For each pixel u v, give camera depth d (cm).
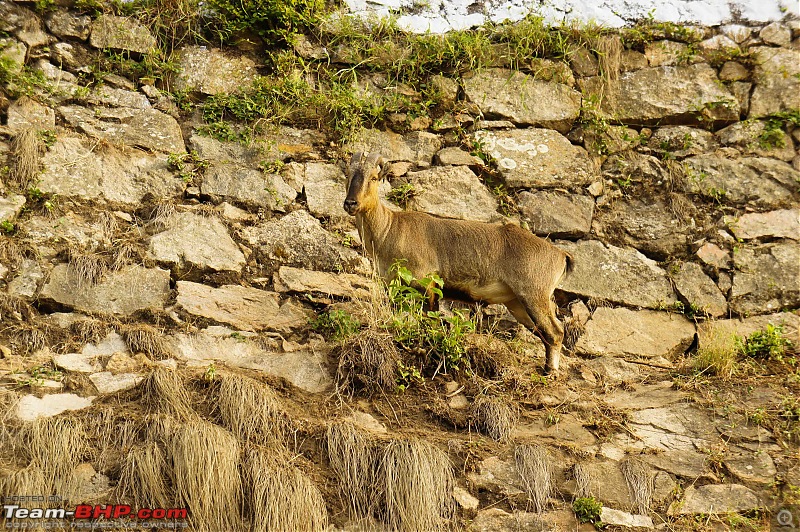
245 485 2195
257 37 3438
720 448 2536
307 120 3300
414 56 3475
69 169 2917
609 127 3412
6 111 2986
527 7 3684
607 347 2962
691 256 3209
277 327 2733
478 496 2320
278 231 3002
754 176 3366
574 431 2528
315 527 2175
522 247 2762
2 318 2530
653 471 2452
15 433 2177
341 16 3506
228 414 2317
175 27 3381
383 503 2248
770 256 3209
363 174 2695
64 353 2486
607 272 3127
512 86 3466
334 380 2538
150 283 2747
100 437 2219
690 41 3631
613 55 3556
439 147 3322
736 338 2936
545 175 3291
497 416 2475
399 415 2467
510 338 2938
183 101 3256
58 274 2677
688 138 3419
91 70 3209
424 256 2755
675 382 2767
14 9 3195
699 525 2339
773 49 3619
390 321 2653
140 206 2956
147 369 2453
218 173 3094
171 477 2164
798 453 2525
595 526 2300
